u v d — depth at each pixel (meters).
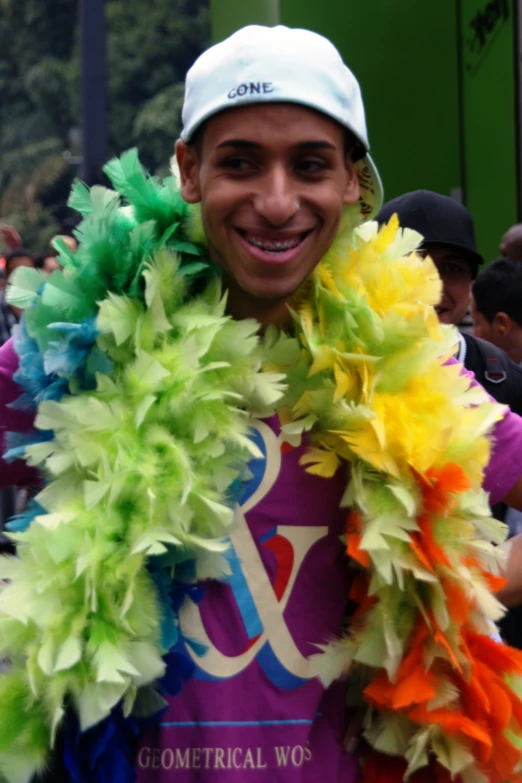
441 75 6.40
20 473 1.65
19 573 1.50
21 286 1.62
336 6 6.32
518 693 1.62
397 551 1.52
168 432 1.54
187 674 1.48
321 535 1.57
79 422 1.51
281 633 1.53
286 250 1.54
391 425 1.56
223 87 1.50
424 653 1.54
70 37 36.94
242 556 1.53
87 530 1.48
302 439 1.59
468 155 6.23
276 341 1.64
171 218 1.67
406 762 1.56
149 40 32.69
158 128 30.72
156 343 1.59
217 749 1.47
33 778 1.49
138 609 1.46
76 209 1.67
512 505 1.71
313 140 1.51
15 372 1.61
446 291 2.98
